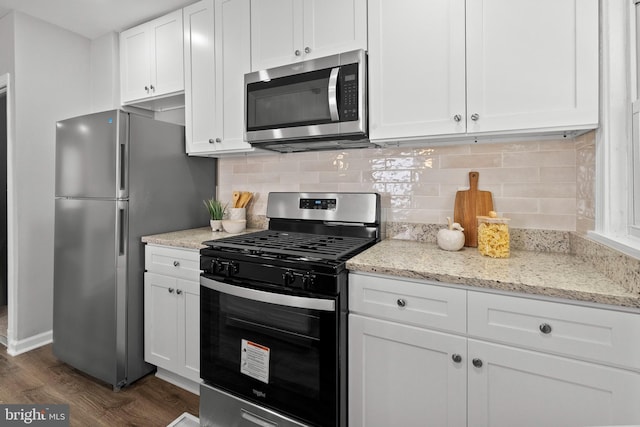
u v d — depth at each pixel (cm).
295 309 138
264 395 146
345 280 135
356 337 134
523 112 131
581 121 123
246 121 191
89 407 178
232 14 201
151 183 207
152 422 168
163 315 194
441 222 178
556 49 126
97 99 272
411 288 123
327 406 132
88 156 200
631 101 113
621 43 117
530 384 105
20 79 236
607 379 95
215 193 257
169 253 190
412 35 150
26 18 239
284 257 143
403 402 125
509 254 148
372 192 196
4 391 192
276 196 214
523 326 106
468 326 113
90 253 199
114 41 263
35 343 246
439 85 145
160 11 235
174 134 222
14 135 235
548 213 155
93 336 199
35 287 246
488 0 135
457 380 115
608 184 120
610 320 95
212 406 162
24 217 239
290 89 176
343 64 161
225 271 155
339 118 162
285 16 182
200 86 216
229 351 157
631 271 95
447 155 176
